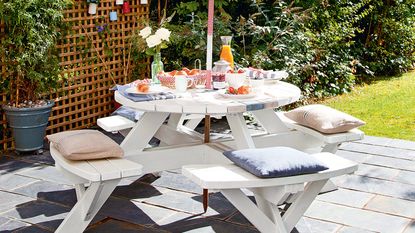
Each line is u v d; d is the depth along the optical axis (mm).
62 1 5086
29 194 3996
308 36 6957
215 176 2854
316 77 7258
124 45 6172
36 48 4793
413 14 9266
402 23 9078
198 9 6848
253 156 2945
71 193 4016
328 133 3789
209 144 3830
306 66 6797
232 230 3400
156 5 7027
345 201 3832
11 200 3887
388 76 8828
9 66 4840
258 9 6699
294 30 6883
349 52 8469
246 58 6344
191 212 3672
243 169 2982
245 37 6945
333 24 7711
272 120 3996
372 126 5906
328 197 3902
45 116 4906
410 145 5141
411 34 9109
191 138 4004
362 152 4926
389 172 4406
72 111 5719
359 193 3975
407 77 8695
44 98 5312
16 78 4926
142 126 3592
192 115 4645
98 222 3518
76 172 3033
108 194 3170
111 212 3672
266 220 3027
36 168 4566
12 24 4699
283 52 6621
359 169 4477
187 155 3744
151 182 4234
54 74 5086
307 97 7059
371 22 8984
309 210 3686
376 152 4926
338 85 7617
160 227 3451
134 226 3465
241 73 3633
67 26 5469
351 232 3369
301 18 6625
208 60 3826
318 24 7648
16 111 4734
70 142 3203
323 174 2945
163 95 3547
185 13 6660
